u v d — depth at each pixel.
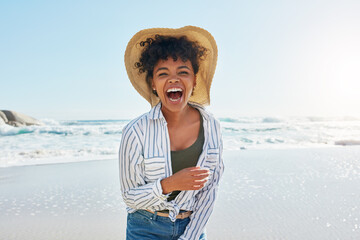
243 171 6.96
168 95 1.88
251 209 4.57
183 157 1.95
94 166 7.80
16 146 12.84
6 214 4.43
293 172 6.90
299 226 4.00
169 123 1.96
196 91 2.27
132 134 1.82
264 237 3.68
